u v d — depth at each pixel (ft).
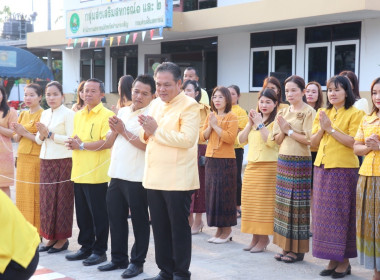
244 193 17.74
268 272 15.78
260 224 17.40
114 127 14.88
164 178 13.47
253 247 18.11
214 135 18.90
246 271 15.87
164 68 13.66
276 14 37.01
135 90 15.40
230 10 40.06
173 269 14.35
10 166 20.16
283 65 41.83
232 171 18.92
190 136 13.29
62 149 17.58
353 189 14.93
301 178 16.28
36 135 18.03
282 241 16.65
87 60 59.41
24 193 18.67
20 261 9.02
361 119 14.62
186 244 13.78
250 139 17.72
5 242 8.89
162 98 13.74
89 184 16.34
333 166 14.88
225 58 45.96
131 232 20.51
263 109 17.53
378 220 13.75
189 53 48.93
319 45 39.32
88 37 48.11
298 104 16.40
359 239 14.21
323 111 14.75
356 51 37.06
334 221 14.92
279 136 16.57
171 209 13.60
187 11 47.67
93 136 16.26
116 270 15.93
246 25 39.68
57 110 17.95
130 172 15.05
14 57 51.78
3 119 19.90
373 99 14.05
